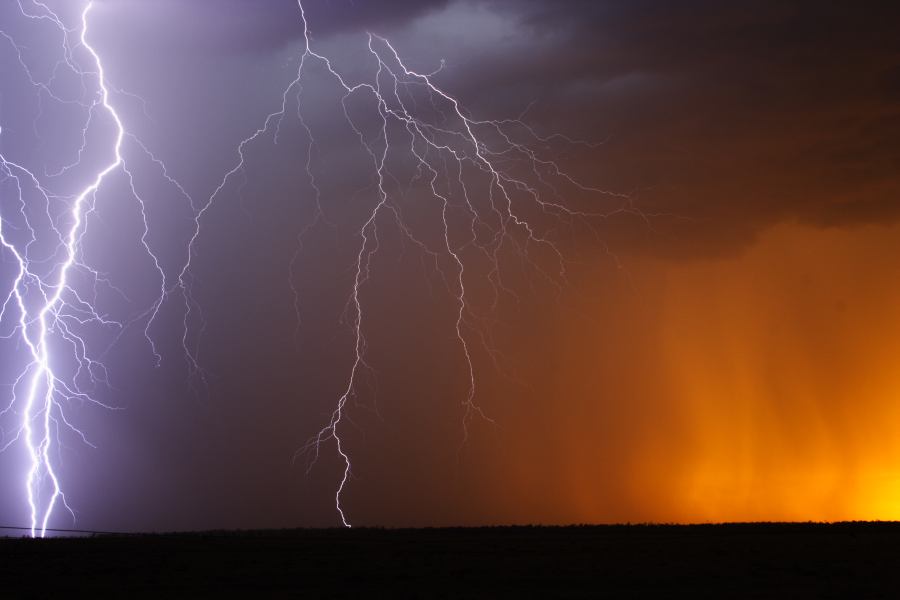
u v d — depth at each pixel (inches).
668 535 1102.4
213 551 933.2
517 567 773.9
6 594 655.1
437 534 1175.6
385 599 623.5
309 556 877.8
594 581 695.1
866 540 997.8
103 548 973.8
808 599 611.5
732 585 671.8
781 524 1291.8
